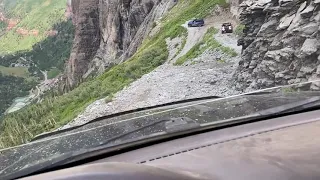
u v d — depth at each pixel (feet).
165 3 384.27
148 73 173.37
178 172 7.80
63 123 155.84
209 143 9.84
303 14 76.33
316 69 68.18
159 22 337.72
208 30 216.95
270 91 16.16
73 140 11.26
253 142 9.64
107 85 184.24
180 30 236.63
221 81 123.85
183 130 10.69
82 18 580.71
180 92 124.26
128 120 13.17
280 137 9.84
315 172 7.85
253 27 105.60
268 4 95.71
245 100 14.38
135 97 139.13
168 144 10.14
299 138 9.64
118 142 10.25
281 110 12.05
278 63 82.48
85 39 581.12
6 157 10.79
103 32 545.85
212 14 253.85
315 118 11.35
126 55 403.13
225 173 8.01
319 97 13.16
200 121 11.78
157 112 14.48
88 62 581.12
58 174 6.87
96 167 6.95
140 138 10.35
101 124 14.79
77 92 208.64
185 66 167.22
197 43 195.31
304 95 14.30
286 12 87.45
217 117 12.16
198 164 8.54
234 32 195.52
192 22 236.43
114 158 9.73
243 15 109.19
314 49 68.90
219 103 14.74
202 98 18.97
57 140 11.70
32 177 7.24
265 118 11.80
